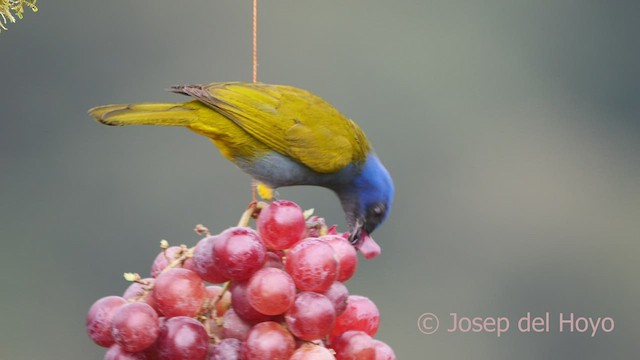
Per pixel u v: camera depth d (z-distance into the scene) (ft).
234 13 44.98
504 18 45.98
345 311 15.67
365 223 23.08
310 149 21.98
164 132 42.78
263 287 14.53
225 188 42.34
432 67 45.06
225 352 14.57
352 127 23.03
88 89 44.50
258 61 44.55
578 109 45.19
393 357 15.85
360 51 44.70
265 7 44.68
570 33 45.88
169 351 14.57
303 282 14.78
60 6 44.19
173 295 14.89
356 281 41.16
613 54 46.80
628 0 45.91
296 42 44.47
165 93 44.91
